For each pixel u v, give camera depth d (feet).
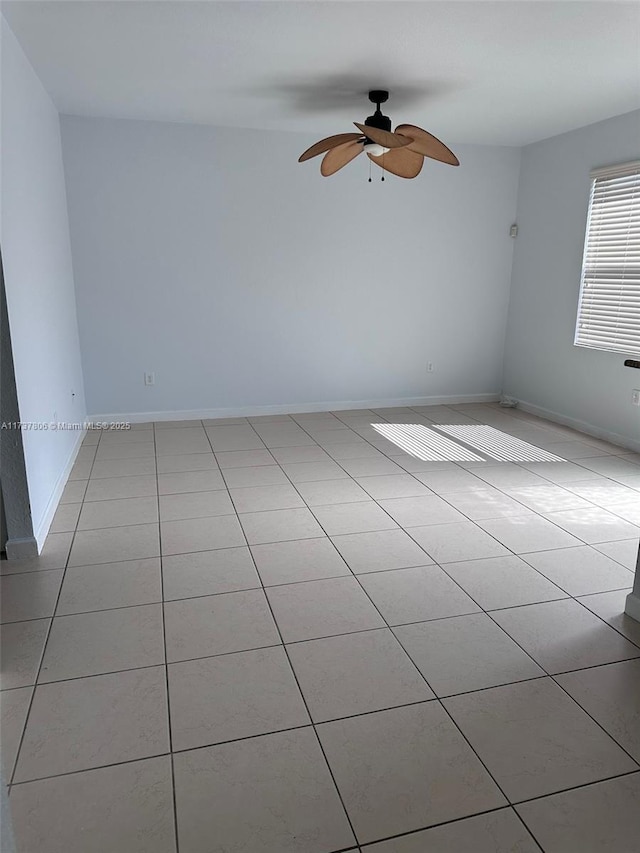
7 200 8.59
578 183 15.67
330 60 10.64
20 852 4.39
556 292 16.81
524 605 7.71
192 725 5.64
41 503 9.70
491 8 8.63
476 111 13.89
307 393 18.08
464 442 15.16
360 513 10.62
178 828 4.61
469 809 4.80
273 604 7.68
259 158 16.03
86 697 5.99
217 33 9.54
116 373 16.38
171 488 11.76
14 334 8.50
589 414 15.90
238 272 16.60
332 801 4.86
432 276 18.21
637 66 10.91
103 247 15.47
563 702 5.99
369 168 16.92
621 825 4.68
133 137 15.03
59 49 10.18
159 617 7.37
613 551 9.21
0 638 6.92
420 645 6.86
